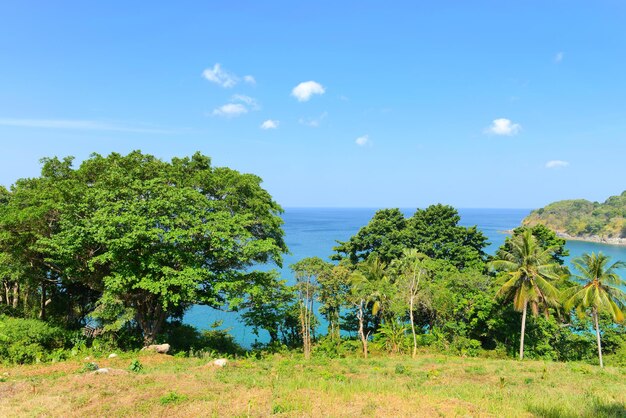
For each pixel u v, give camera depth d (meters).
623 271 84.81
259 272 29.48
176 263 25.28
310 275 33.53
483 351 38.12
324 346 34.66
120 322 24.84
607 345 40.72
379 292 36.47
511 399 15.47
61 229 26.09
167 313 28.70
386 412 12.73
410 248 49.84
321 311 38.09
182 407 12.95
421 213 55.78
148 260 23.78
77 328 31.38
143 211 24.17
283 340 37.97
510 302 37.97
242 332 44.53
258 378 17.64
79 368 19.23
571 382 20.80
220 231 25.25
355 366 25.34
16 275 26.34
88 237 23.44
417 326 42.59
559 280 36.81
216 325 36.69
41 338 22.52
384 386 16.86
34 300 33.66
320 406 13.23
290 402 13.45
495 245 131.38
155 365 21.11
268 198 34.94
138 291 26.20
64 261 24.80
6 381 16.06
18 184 30.72
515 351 37.84
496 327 38.19
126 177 26.36
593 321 40.28
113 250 23.00
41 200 25.41
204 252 26.64
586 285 34.06
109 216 23.08
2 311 29.30
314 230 197.00
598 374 23.58
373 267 42.28
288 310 35.66
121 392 14.40
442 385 19.12
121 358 22.48
